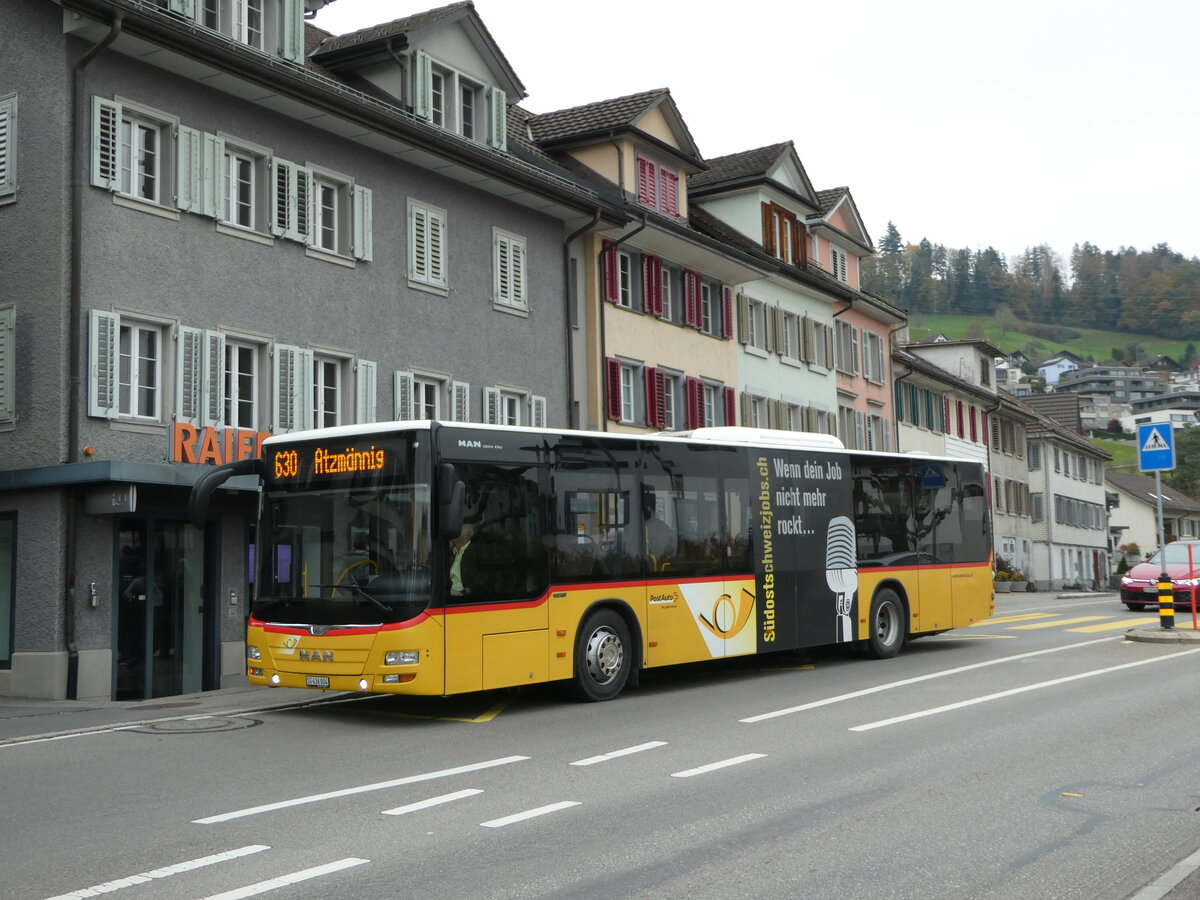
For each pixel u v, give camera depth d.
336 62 23.23
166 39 17.22
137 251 17.45
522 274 25.16
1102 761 9.86
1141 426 21.42
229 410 18.88
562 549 14.21
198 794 9.00
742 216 36.59
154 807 8.52
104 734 12.34
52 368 16.52
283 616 13.20
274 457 13.59
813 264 40.16
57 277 16.58
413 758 10.62
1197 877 6.36
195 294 18.25
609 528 14.88
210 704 15.13
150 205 17.66
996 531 62.22
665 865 6.79
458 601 12.88
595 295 27.42
